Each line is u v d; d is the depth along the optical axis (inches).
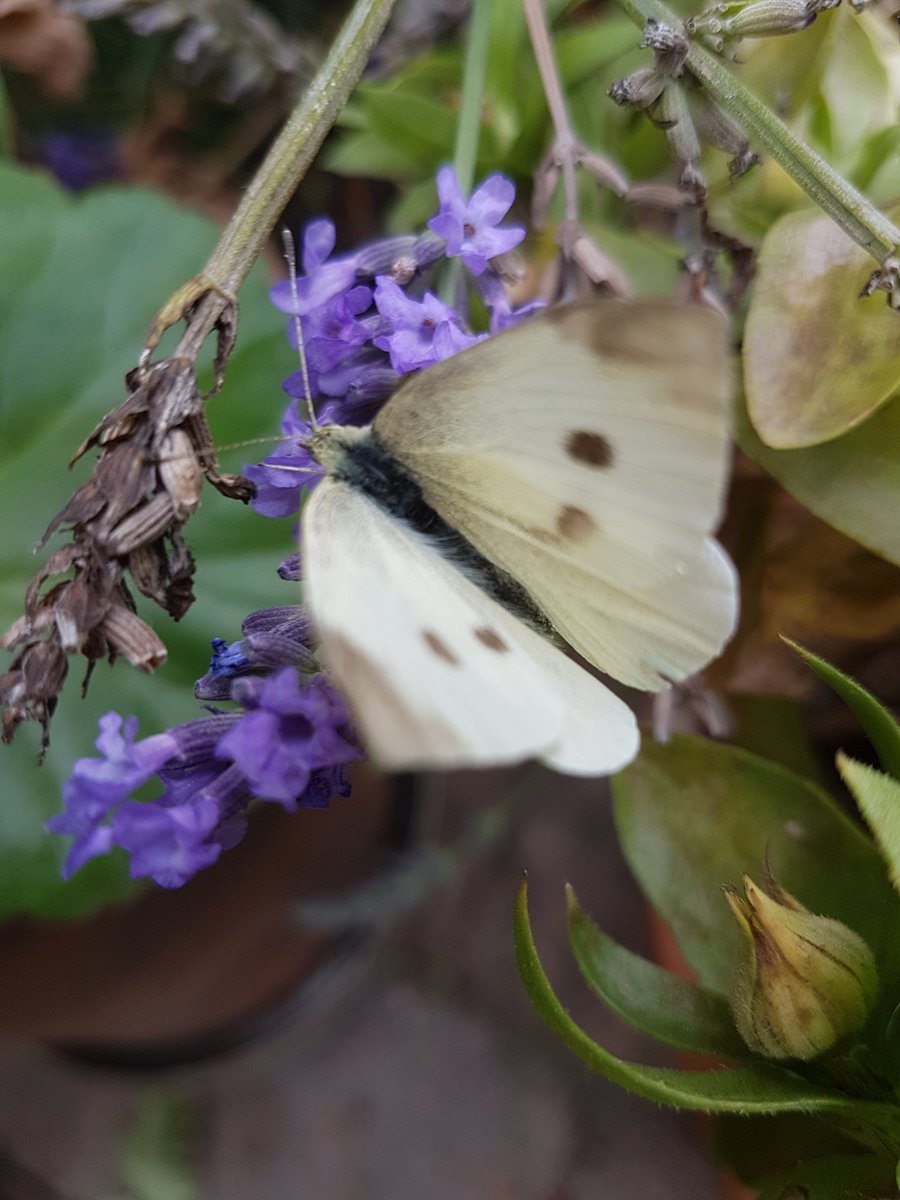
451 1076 9.9
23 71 7.2
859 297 5.0
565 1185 9.5
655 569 4.6
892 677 6.0
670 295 6.0
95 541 4.2
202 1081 10.1
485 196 4.9
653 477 4.5
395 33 7.1
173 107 7.7
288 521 6.6
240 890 7.4
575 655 5.5
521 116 6.3
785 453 5.3
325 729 4.3
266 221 4.4
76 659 6.5
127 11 6.5
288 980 8.9
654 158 6.4
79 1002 7.4
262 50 6.8
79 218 6.6
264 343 6.6
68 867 4.4
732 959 5.2
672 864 5.3
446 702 4.1
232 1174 10.1
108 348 6.6
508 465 4.7
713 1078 4.6
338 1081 10.1
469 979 10.0
